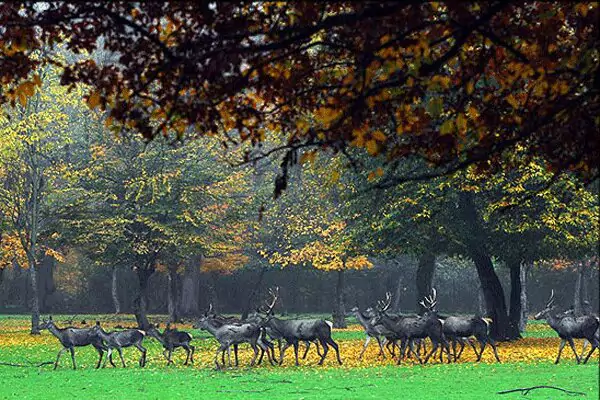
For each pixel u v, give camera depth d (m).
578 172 10.93
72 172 81.00
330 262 87.81
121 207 79.75
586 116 10.17
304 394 33.09
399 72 9.91
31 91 9.97
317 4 9.06
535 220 56.75
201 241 79.50
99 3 9.12
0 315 121.25
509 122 10.66
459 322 48.09
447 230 60.62
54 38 9.70
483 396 32.19
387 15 8.55
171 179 79.69
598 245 62.81
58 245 85.81
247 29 8.95
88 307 131.50
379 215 61.88
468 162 10.09
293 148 9.97
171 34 9.21
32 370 44.53
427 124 10.38
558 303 129.38
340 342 67.88
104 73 9.61
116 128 9.63
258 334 45.97
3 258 87.12
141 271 82.12
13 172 78.88
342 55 10.38
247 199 87.75
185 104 9.52
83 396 33.09
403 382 37.38
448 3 8.39
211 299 125.31
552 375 39.84
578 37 10.11
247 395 32.84
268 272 126.06
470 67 10.55
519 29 9.84
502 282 127.69
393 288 128.88
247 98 10.33
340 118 9.68
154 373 42.38
